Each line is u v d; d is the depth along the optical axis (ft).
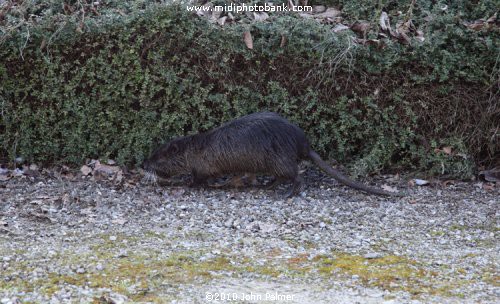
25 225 31.60
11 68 37.63
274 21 39.14
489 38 37.45
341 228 32.27
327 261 28.30
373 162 38.52
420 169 39.42
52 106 38.42
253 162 35.83
